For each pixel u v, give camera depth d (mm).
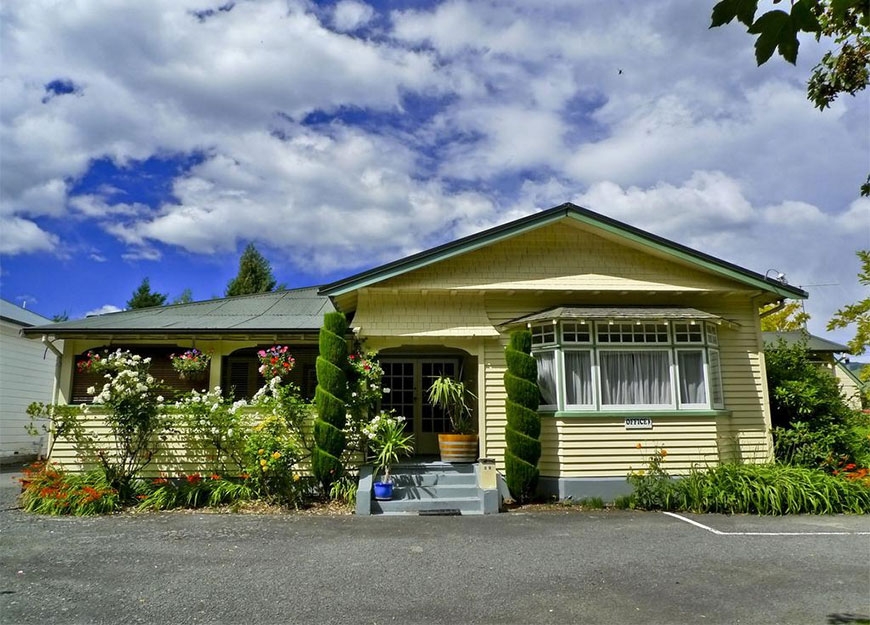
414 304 11758
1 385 16891
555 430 10898
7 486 12672
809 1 2006
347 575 6016
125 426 10328
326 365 10562
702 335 11359
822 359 20516
